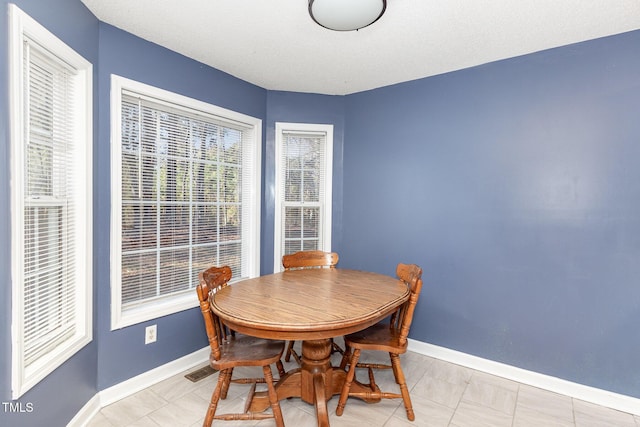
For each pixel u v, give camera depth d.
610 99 2.00
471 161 2.50
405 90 2.81
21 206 1.30
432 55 2.31
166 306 2.26
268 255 3.09
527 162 2.27
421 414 1.87
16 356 1.27
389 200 2.90
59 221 1.64
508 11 1.76
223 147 2.75
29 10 1.33
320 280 2.21
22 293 1.30
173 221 2.39
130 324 2.05
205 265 2.64
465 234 2.53
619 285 2.00
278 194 3.10
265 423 1.80
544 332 2.22
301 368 1.96
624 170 1.97
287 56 2.35
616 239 2.00
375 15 1.64
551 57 2.18
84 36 1.74
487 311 2.44
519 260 2.31
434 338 2.66
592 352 2.07
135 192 2.14
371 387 2.00
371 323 1.59
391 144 2.89
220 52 2.29
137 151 2.14
